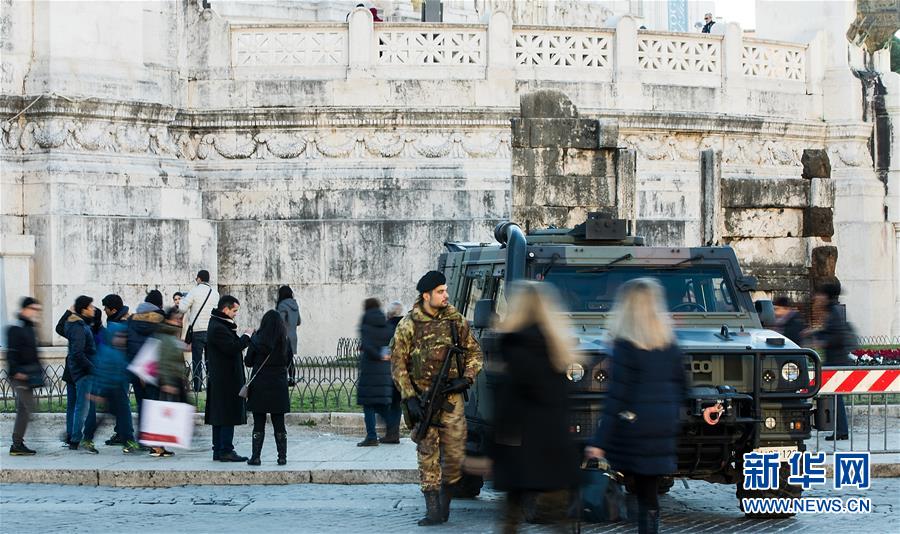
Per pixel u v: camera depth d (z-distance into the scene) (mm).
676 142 29609
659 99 29312
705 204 22531
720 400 12562
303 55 28188
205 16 28188
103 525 13312
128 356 17703
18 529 13078
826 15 33188
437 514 13148
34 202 24938
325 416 20141
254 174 27734
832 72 32688
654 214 29031
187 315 23797
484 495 15086
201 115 27906
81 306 18344
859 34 34000
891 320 33094
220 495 15297
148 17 27250
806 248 22672
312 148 27906
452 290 16219
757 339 13258
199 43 28234
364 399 18125
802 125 31625
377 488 15812
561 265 14102
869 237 32531
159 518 13742
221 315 16750
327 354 27203
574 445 9812
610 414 10586
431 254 27359
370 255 27281
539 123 21469
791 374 12914
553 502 9891
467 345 13094
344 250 27297
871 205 32656
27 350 17391
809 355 12961
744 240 22547
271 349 16375
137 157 26359
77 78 25547
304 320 27234
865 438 18766
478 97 28000
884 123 33625
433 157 27859
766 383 12883
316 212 27547
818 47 32500
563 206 21469
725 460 12992
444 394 13008
